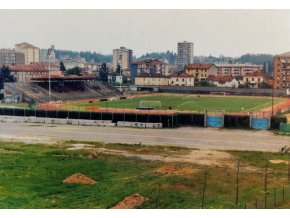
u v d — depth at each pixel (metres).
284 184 45.91
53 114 96.19
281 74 195.00
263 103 137.62
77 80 167.50
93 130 82.50
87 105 129.50
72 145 66.56
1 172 49.41
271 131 81.88
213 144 68.00
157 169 51.59
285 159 57.62
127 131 81.19
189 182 46.09
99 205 38.56
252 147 65.69
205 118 87.94
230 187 44.47
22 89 140.25
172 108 121.50
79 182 45.78
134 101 146.75
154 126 86.44
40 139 71.94
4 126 88.06
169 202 39.47
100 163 54.53
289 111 113.12
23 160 55.53
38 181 45.94
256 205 38.56
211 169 51.81
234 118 86.38
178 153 61.03
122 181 46.22
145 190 42.94
